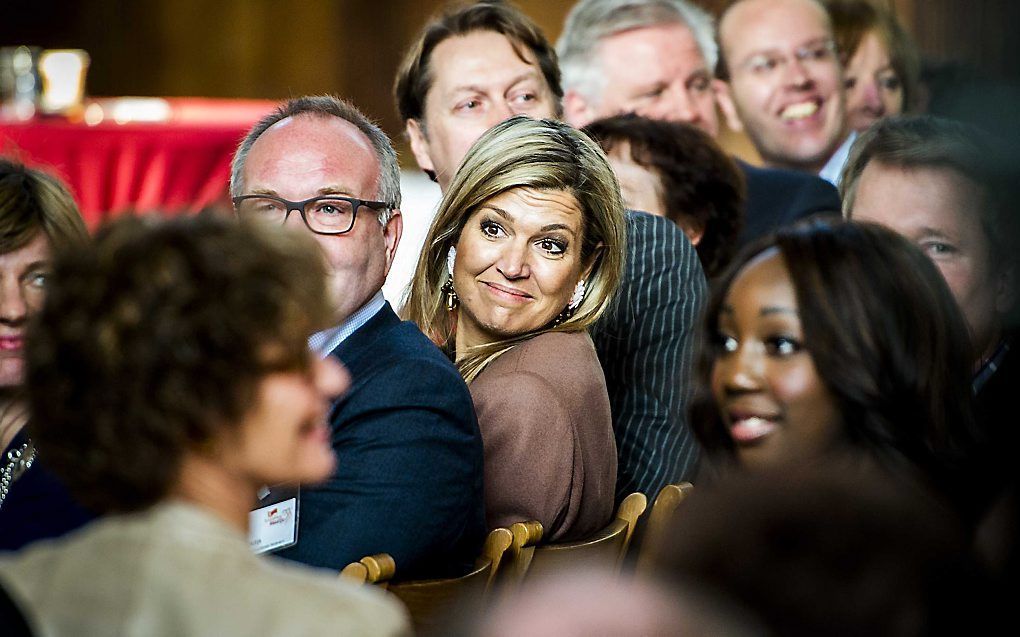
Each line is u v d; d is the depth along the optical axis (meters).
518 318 7.78
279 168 7.54
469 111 11.09
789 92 14.74
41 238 7.61
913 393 5.09
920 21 18.78
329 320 3.81
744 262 5.31
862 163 8.71
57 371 3.59
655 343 8.86
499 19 11.16
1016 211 8.17
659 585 2.30
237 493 3.72
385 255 7.66
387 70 26.58
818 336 5.07
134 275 3.58
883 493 2.55
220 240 3.66
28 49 17.83
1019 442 5.18
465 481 6.84
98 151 15.62
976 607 2.48
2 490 7.23
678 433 8.79
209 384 3.55
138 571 3.41
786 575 2.45
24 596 3.46
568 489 7.23
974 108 13.61
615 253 7.98
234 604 3.38
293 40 26.80
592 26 14.07
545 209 7.72
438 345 8.35
